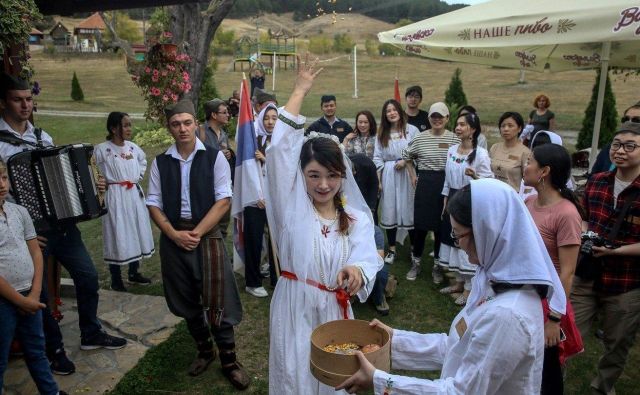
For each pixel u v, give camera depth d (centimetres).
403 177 581
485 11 479
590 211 344
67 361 372
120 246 514
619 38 370
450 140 538
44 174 342
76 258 381
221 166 355
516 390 167
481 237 172
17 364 387
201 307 372
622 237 324
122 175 517
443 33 486
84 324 398
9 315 295
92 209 359
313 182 241
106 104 2534
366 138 632
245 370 388
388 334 208
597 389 349
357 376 186
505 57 639
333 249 246
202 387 365
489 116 1922
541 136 462
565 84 2780
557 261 304
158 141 1451
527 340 161
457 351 179
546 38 408
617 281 326
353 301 506
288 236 248
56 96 2812
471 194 173
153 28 597
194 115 351
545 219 305
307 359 243
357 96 2672
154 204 353
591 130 1115
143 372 374
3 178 293
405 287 545
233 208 443
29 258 307
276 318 252
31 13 326
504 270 170
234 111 1015
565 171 302
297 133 249
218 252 354
